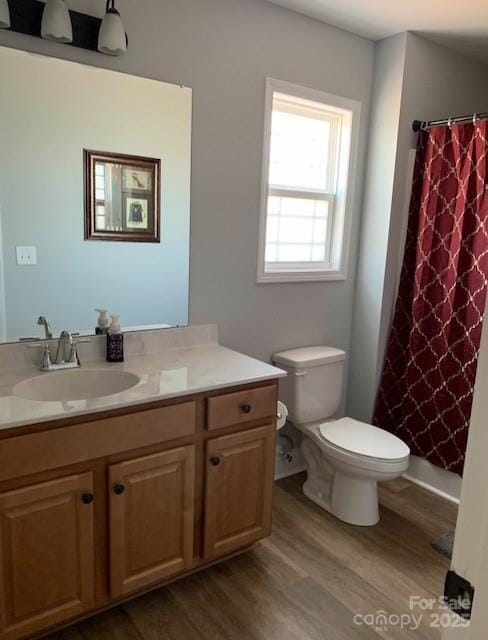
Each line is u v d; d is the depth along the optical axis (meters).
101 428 1.61
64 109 1.90
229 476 1.97
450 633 0.56
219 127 2.30
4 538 1.49
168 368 2.01
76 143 1.94
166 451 1.77
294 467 2.99
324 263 2.96
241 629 1.78
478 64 2.98
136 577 1.79
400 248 2.88
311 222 2.87
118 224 2.09
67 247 1.99
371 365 2.99
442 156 2.63
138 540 1.76
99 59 1.94
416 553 2.25
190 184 2.26
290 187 2.73
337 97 2.67
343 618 1.85
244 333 2.60
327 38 2.57
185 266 2.31
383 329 2.93
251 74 2.35
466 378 2.60
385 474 2.29
